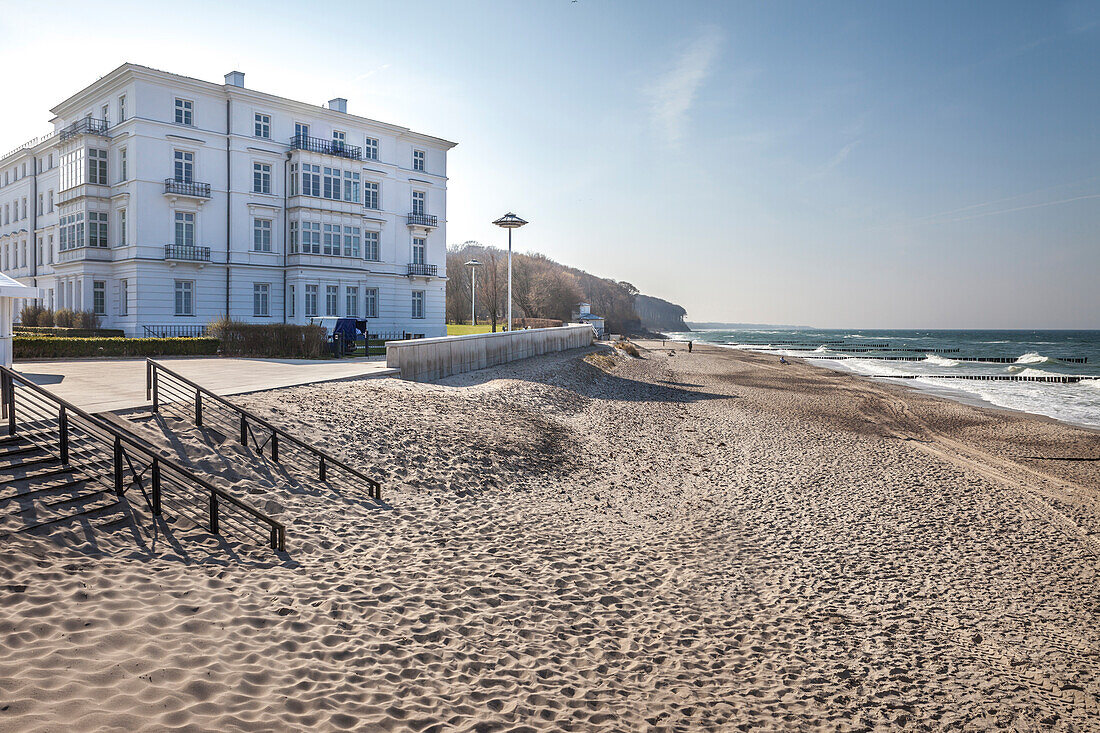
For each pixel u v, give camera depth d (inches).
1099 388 1471.5
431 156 2004.2
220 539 314.5
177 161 1487.5
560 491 513.3
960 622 323.3
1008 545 435.2
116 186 1487.5
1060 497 554.3
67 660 200.2
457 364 1000.2
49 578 248.2
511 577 333.4
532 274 4303.6
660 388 1219.2
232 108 1562.5
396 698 213.8
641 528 445.1
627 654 270.4
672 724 221.6
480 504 450.0
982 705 251.0
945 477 612.4
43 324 1515.7
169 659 211.6
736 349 3206.2
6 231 1962.4
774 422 891.4
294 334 1056.8
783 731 225.1
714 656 275.7
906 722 237.0
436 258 2015.3
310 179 1656.0
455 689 225.3
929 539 442.6
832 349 3602.4
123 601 243.0
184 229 1498.5
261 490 377.1
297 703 200.7
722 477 597.3
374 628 260.8
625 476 581.3
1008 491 568.1
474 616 285.0
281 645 235.6
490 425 633.6
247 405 487.5
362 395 607.8
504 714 213.9
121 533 295.0
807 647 290.4
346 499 403.2
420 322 1969.7
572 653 265.0
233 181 1565.0
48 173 1737.2
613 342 2363.4
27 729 164.2
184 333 1486.2
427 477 472.4
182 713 184.1
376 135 1847.9
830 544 427.5
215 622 241.9
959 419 973.2
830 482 584.1
